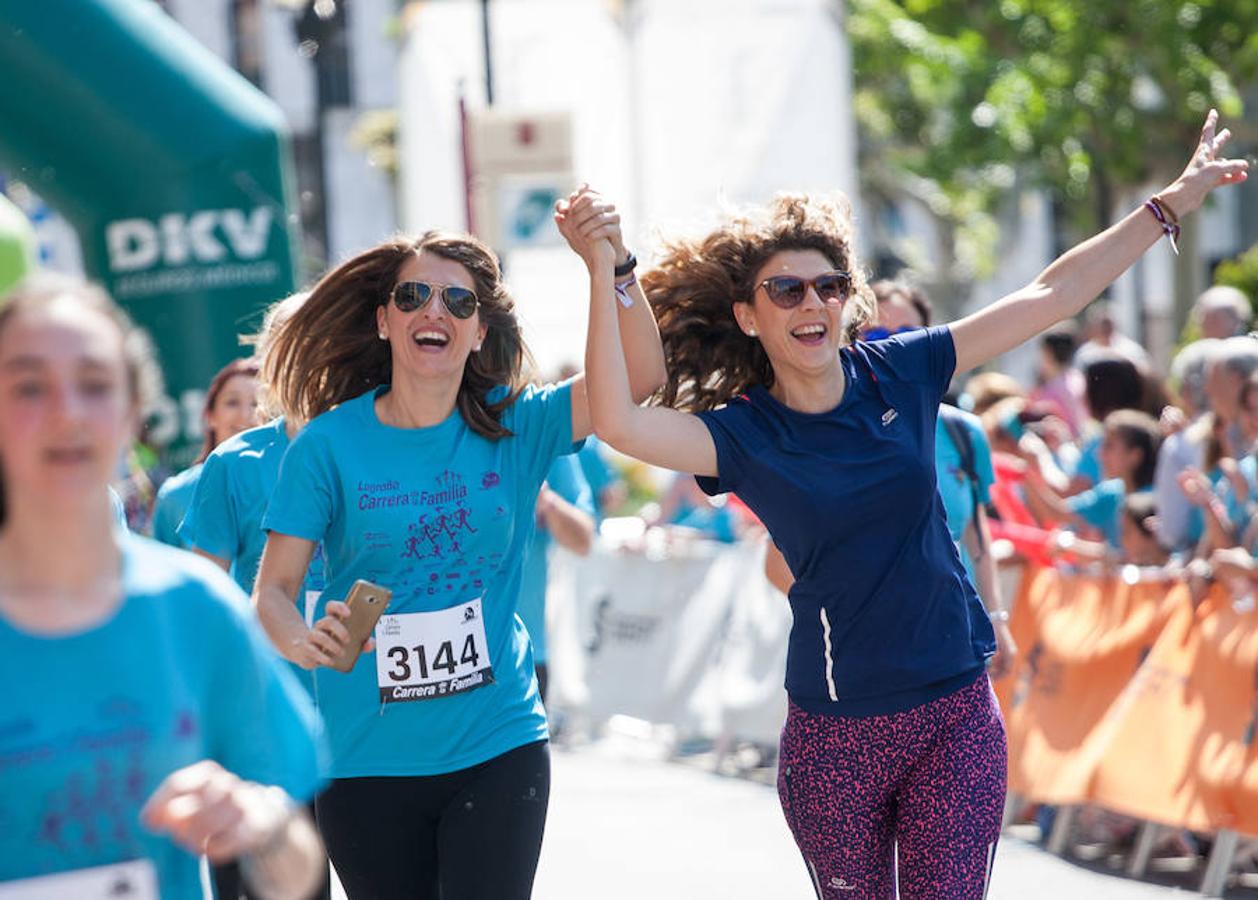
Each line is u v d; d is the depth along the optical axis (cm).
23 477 540
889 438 901
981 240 6262
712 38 3019
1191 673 1510
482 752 923
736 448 906
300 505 913
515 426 948
